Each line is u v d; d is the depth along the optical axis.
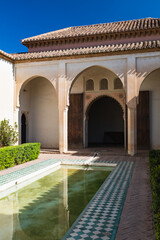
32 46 12.02
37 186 5.50
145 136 10.54
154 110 10.56
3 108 9.33
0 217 3.74
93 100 11.54
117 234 2.84
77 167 7.62
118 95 11.15
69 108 11.69
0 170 6.54
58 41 11.61
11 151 7.05
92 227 3.08
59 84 9.55
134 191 4.55
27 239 3.01
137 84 8.73
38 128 12.20
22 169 6.71
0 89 9.12
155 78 10.61
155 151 6.84
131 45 8.91
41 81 12.21
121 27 11.50
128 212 3.50
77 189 5.25
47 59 9.69
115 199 4.15
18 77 10.08
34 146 8.45
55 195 4.84
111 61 9.01
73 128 11.59
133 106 8.74
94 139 15.29
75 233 2.92
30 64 9.91
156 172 3.99
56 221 3.57
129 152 8.98
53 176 6.46
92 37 11.25
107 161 7.96
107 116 15.16
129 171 6.37
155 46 8.34
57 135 11.93
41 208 4.12
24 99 11.61
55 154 9.71
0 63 9.11
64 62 9.49
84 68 9.29
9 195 4.84
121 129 14.91
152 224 3.04
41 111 12.18
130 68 8.77
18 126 10.45
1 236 3.09
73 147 11.54
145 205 3.75
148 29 10.59
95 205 3.87
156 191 3.00
